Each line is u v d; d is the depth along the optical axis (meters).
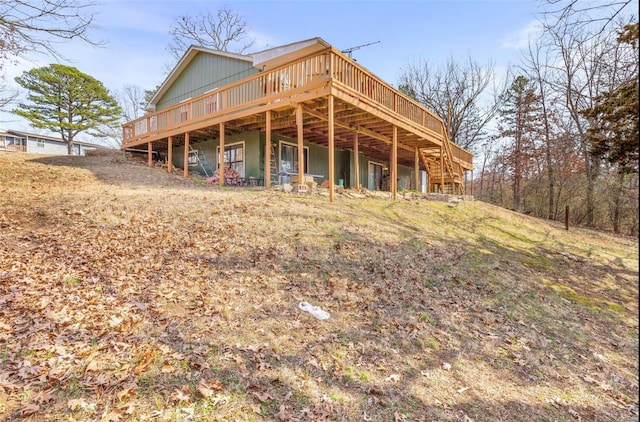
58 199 6.95
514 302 5.14
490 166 26.70
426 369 3.20
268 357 2.98
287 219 6.66
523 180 20.94
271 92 9.20
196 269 4.53
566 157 17.78
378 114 9.41
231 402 2.40
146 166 13.42
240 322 3.46
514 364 3.54
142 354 2.78
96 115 29.61
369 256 5.70
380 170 19.44
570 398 3.14
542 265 7.39
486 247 7.85
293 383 2.70
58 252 4.68
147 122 14.18
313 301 4.12
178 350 2.90
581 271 7.53
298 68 8.43
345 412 2.49
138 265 4.50
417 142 13.53
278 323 3.53
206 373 2.66
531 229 11.31
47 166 11.06
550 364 3.65
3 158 11.49
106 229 5.56
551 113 19.03
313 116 9.57
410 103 11.39
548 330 4.47
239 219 6.39
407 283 5.04
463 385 3.07
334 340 3.38
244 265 4.78
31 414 2.09
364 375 2.95
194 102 11.76
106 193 7.78
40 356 2.62
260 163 12.45
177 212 6.52
